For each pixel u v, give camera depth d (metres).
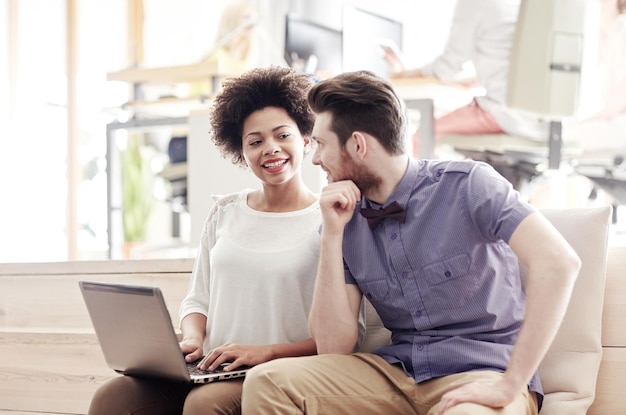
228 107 2.00
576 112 3.52
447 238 1.62
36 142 5.27
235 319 1.91
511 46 3.54
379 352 1.72
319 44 4.01
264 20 5.36
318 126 1.69
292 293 1.88
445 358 1.60
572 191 4.18
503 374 1.51
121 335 1.71
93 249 5.57
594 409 1.73
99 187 5.64
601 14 4.09
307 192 2.02
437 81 3.64
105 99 5.67
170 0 5.71
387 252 1.69
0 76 5.10
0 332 2.43
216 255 1.96
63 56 5.49
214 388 1.65
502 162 3.62
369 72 1.70
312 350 1.83
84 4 5.61
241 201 2.04
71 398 2.34
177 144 4.86
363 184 1.69
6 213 5.05
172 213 5.66
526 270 1.74
